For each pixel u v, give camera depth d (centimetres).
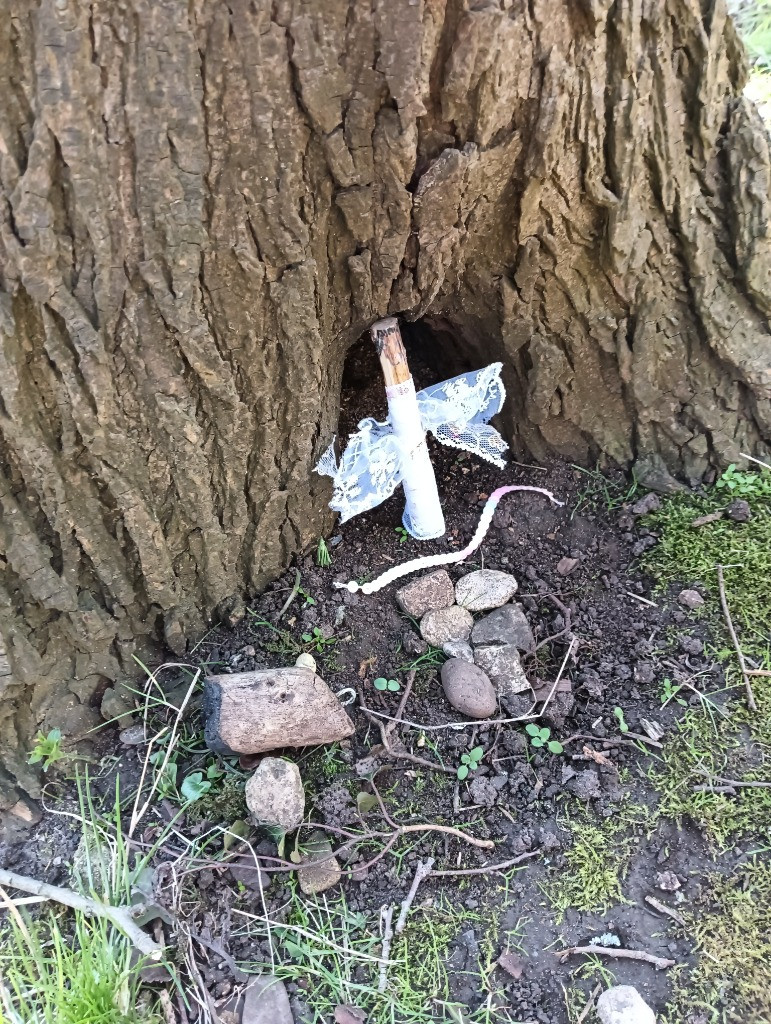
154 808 52
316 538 63
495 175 52
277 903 48
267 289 49
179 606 57
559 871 49
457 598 60
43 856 50
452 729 55
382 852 49
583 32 48
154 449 51
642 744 53
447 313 63
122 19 39
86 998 41
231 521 57
